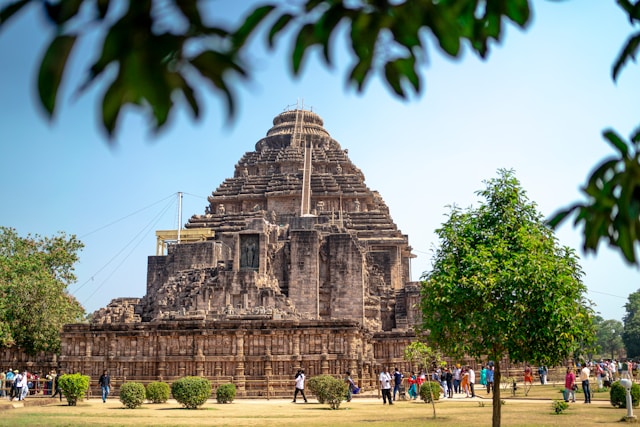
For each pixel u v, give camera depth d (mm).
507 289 24797
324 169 110188
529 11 4734
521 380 68500
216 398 48531
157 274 83375
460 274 26312
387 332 65562
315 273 76688
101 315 67375
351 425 30359
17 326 59688
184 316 61750
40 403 44438
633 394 39531
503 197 26812
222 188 106688
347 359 52625
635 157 4367
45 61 2980
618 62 4770
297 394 51594
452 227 27234
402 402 47562
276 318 60750
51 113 2965
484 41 5125
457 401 48188
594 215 4617
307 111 123938
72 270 74312
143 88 3191
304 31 3930
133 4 3221
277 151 113375
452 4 4215
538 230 26203
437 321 27234
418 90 4305
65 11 3094
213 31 3363
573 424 30438
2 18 3020
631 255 4410
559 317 24281
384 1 4043
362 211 100125
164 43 3250
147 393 46281
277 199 100875
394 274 90812
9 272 61062
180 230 90812
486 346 25266
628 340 145875
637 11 4844
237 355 52812
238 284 68125
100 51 3180
